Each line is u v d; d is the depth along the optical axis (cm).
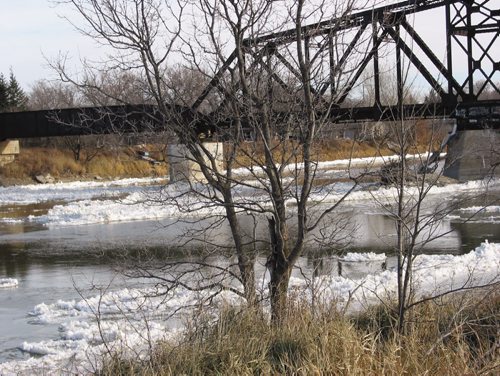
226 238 2062
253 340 781
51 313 1514
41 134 5659
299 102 1009
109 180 7350
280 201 1023
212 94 1046
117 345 1009
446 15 4181
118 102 1146
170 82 1139
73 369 1025
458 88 4194
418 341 785
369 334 775
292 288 1123
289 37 1000
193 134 1067
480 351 751
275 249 1034
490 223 2681
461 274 1587
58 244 2711
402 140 838
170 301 1305
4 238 2983
